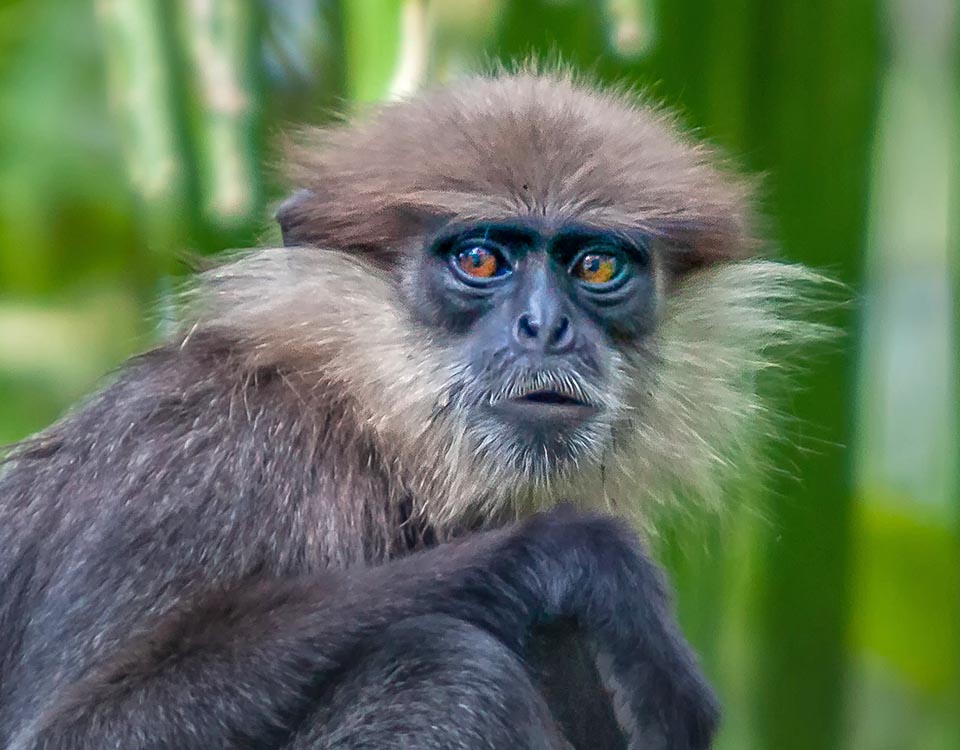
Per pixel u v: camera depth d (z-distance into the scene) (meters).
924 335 23.42
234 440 11.19
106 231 19.47
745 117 14.01
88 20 19.67
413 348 11.85
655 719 10.45
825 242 14.01
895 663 16.36
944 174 23.08
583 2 13.65
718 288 13.09
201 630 10.26
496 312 11.84
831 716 14.04
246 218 12.95
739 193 13.21
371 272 11.99
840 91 13.92
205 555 10.72
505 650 10.09
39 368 18.66
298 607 10.25
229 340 11.99
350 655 10.08
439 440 11.84
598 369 11.93
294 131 13.38
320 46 14.01
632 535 10.87
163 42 12.24
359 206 12.03
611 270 12.16
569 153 11.88
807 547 14.02
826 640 14.03
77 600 10.77
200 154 12.25
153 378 11.76
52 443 12.21
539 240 11.87
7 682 11.63
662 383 12.77
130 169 12.46
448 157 11.84
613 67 13.77
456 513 11.97
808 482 14.00
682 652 10.73
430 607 10.22
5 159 19.44
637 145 12.32
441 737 9.84
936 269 23.36
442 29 13.42
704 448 13.10
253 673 9.95
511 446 11.77
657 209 12.20
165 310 13.15
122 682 10.12
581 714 10.89
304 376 11.81
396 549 11.76
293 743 9.99
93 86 19.64
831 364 13.98
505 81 12.88
